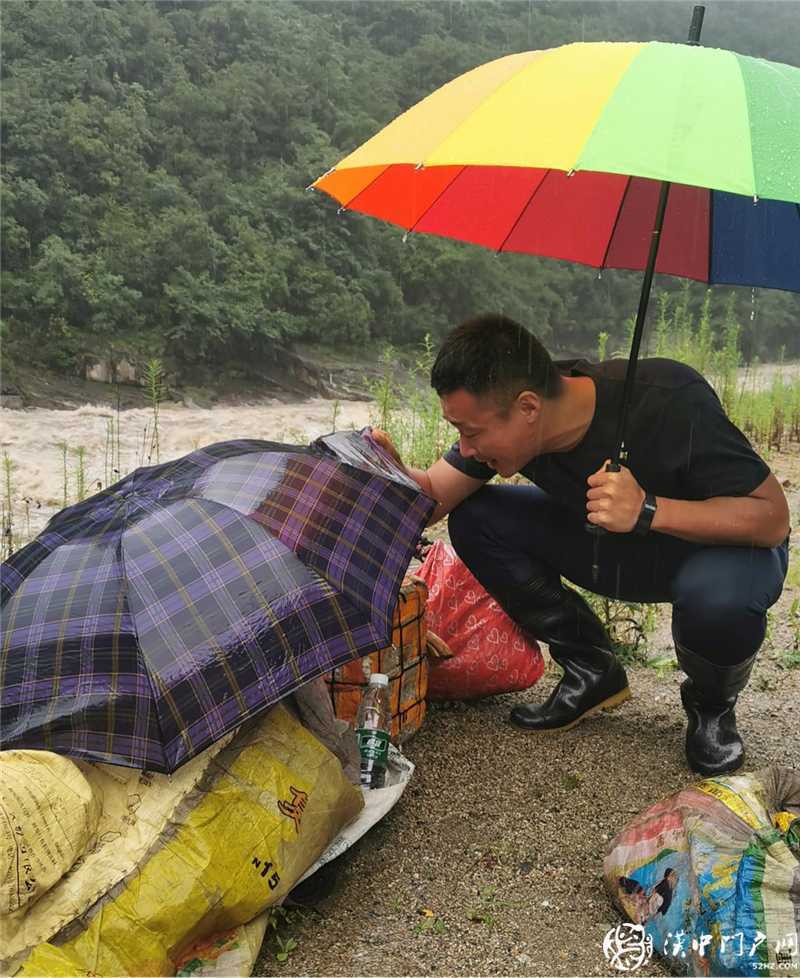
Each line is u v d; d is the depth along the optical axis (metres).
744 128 2.04
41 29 28.03
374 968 2.26
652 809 2.46
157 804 2.14
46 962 1.87
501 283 33.88
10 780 1.96
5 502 6.80
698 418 2.71
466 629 3.41
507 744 3.27
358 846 2.71
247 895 2.14
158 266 24.48
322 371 24.72
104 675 2.12
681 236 3.24
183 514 2.35
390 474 2.69
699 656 2.91
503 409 2.66
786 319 30.06
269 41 35.31
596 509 2.65
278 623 2.21
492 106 2.25
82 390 19.98
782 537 2.76
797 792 2.40
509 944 2.34
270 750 2.31
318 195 29.72
